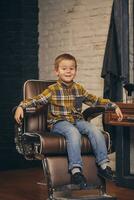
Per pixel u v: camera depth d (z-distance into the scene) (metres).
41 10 5.64
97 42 5.02
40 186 4.27
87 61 5.13
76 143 3.22
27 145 3.36
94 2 5.05
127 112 3.92
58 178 3.26
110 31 4.48
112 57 4.44
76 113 3.52
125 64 4.40
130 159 4.58
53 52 5.53
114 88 4.51
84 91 3.59
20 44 5.50
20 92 5.50
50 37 5.57
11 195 3.87
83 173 3.34
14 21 5.52
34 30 5.61
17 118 3.30
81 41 5.20
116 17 4.39
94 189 3.67
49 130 3.60
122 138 4.31
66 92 3.51
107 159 3.31
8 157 5.51
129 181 4.25
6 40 5.55
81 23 5.20
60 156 3.33
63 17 5.41
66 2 5.37
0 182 4.49
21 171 5.21
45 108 3.69
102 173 3.32
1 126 5.56
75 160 3.20
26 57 5.54
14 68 5.52
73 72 3.50
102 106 3.52
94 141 3.32
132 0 4.56
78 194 3.71
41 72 5.64
